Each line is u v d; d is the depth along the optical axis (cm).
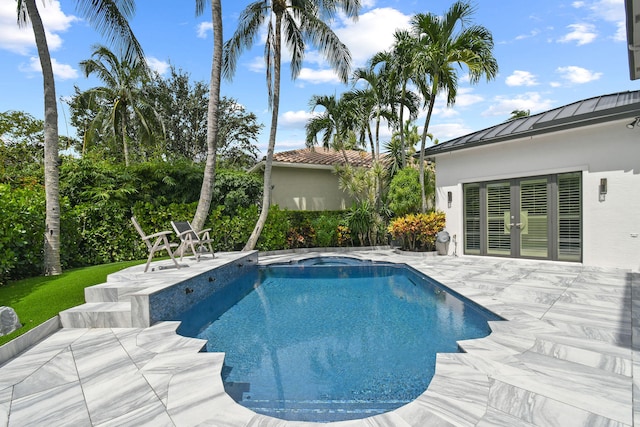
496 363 345
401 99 1373
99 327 492
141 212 1084
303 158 1742
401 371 384
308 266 1086
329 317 602
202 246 1019
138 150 2241
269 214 1369
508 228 1055
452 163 1203
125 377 335
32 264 750
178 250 1035
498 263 1002
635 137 806
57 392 308
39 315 489
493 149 1079
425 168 1504
